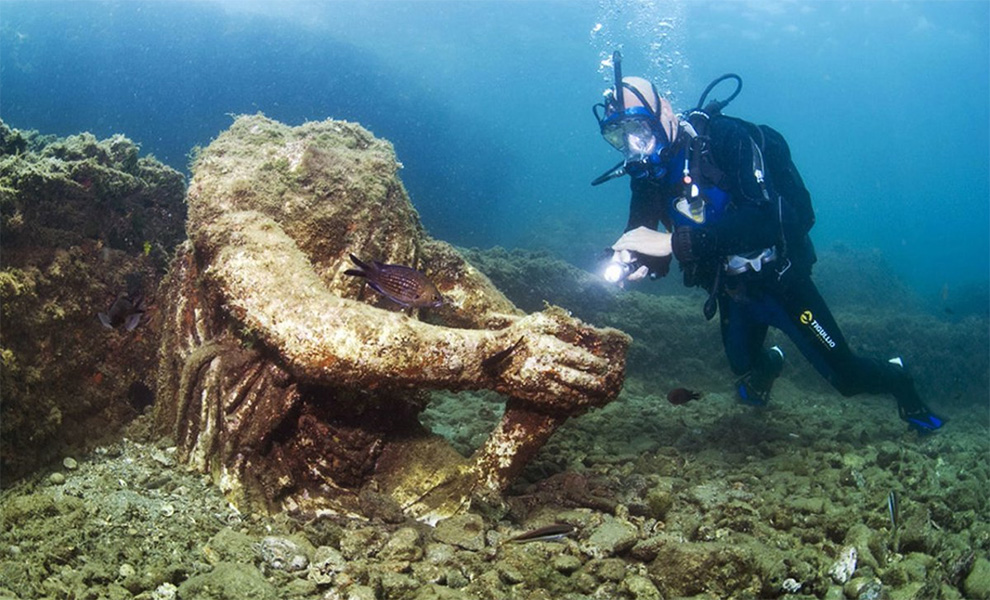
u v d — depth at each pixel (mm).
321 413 3271
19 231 3346
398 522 3096
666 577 2811
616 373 3104
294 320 2871
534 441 3264
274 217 3457
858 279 14562
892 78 66562
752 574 2812
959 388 9125
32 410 3238
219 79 26406
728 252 4070
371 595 2480
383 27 40188
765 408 6391
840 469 4434
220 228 3271
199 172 3598
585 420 5512
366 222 3605
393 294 2646
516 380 3006
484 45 48375
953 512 3916
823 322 4832
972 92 74125
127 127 25141
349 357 2822
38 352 3355
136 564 2574
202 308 3609
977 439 6105
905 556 3318
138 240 4094
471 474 3293
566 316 3080
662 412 6172
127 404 3869
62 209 3568
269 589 2406
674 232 3969
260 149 3768
